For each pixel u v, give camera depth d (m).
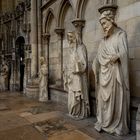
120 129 3.09
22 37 9.68
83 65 4.13
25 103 6.29
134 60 3.49
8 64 10.62
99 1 4.37
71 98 4.29
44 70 6.62
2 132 3.42
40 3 7.60
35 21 7.59
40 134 3.30
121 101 3.06
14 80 10.28
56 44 6.81
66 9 6.04
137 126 2.66
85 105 4.26
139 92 3.41
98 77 3.50
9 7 11.27
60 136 3.19
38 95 7.40
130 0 3.52
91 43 4.73
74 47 4.25
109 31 3.18
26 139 3.07
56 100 6.39
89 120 4.07
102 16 3.17
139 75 3.40
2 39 11.12
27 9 8.49
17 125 3.82
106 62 3.11
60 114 4.67
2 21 11.03
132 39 3.51
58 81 6.35
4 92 9.48
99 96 3.39
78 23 4.97
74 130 3.46
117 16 3.81
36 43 7.66
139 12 3.36
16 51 10.25
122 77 3.06
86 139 3.03
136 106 3.15
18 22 9.76
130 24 3.54
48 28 7.37
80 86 4.08
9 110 5.22
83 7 4.96
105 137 3.09
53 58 7.04
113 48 3.08
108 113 3.19
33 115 4.63
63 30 6.25
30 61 8.40
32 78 7.63
